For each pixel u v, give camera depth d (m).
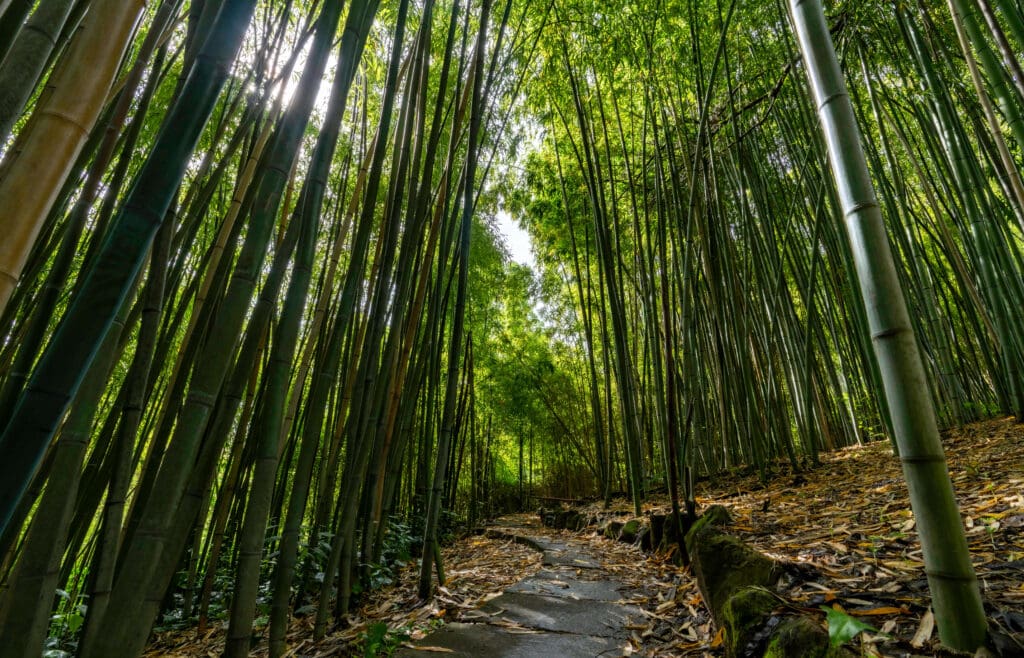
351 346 3.29
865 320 3.70
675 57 4.02
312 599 2.69
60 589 2.02
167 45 1.56
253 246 1.02
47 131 0.60
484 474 8.40
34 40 0.68
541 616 1.98
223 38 0.81
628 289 5.84
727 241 4.26
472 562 3.51
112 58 0.66
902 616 1.17
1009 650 0.85
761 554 1.68
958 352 4.91
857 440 5.32
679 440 4.37
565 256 6.55
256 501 1.30
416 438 5.38
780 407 4.80
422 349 2.94
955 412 4.20
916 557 1.60
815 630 1.10
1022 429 3.37
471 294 5.69
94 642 0.79
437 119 2.36
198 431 0.91
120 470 1.27
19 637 0.88
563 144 5.50
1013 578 1.31
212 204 3.47
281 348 1.34
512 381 7.86
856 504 2.58
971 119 3.79
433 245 2.71
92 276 0.70
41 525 0.96
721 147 4.80
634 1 3.56
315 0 2.33
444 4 3.86
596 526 4.29
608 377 5.06
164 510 0.86
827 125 1.05
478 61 2.38
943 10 3.79
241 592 1.27
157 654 2.35
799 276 4.83
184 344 2.14
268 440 1.32
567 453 9.64
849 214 1.02
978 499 2.14
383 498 2.81
